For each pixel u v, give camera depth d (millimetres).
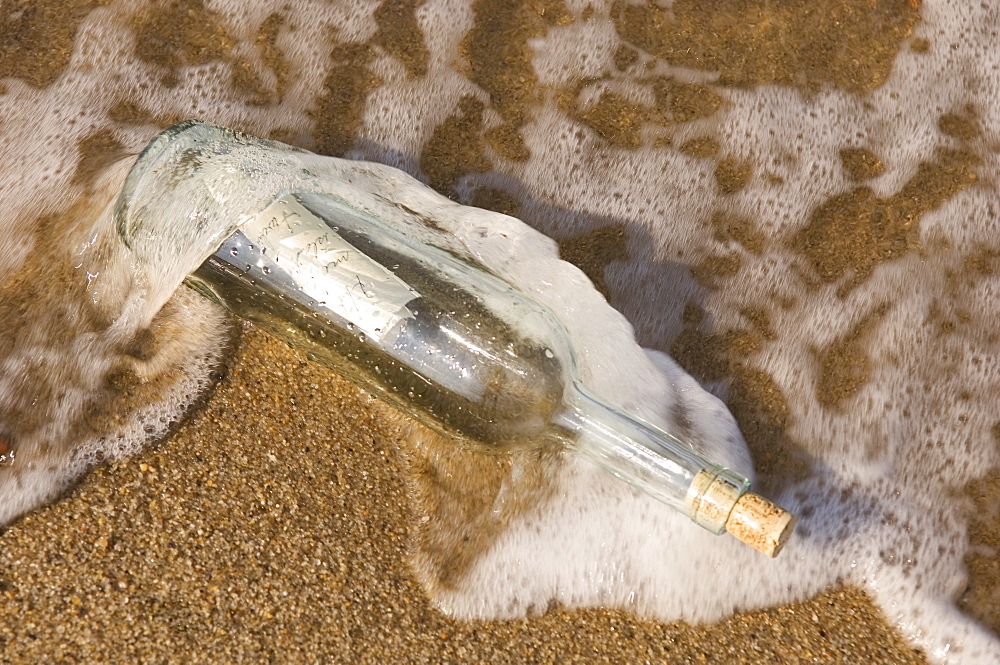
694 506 1051
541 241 1205
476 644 1141
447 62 1307
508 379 1093
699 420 1186
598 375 1166
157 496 1156
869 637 1157
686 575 1164
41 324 1197
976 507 1192
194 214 1137
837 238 1258
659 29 1313
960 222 1261
